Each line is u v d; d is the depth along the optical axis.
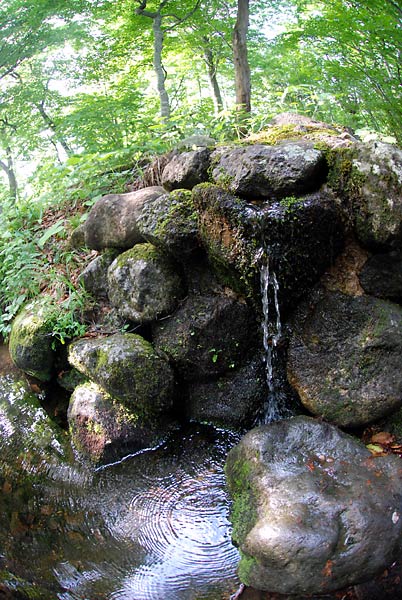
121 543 2.28
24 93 7.02
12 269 4.05
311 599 1.88
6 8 6.30
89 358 2.97
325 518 1.96
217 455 2.75
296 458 2.32
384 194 2.37
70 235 4.14
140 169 4.17
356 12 4.50
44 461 2.84
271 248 2.53
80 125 5.60
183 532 2.29
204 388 3.02
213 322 2.89
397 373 2.52
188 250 2.87
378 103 4.50
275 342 2.82
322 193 2.55
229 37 7.41
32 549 2.29
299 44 6.88
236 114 4.57
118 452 2.78
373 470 2.20
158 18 5.55
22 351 3.38
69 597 2.02
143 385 2.81
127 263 3.12
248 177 2.59
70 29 6.64
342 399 2.58
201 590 2.01
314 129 3.25
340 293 2.69
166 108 5.54
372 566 1.86
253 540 1.96
